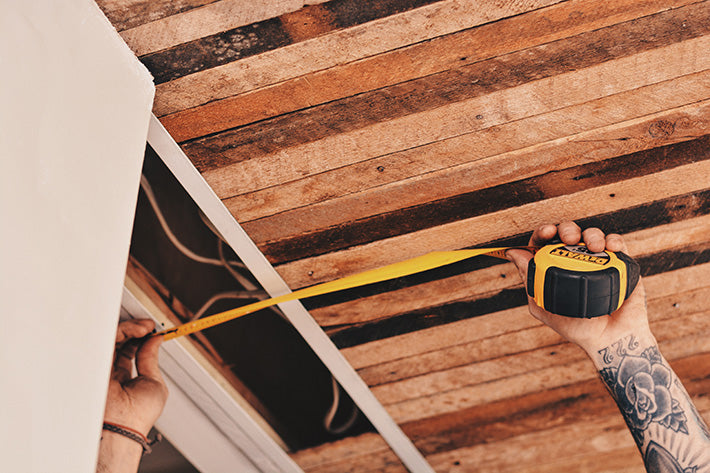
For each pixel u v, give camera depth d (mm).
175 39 1060
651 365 1038
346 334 1433
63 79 844
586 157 1189
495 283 1343
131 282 1408
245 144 1182
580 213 1267
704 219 1251
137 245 1391
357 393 1529
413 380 1508
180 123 1155
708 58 1072
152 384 1205
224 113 1146
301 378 1561
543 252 1088
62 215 742
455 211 1266
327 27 1058
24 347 646
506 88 1123
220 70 1096
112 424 1081
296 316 1407
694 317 1402
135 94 969
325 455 1654
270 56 1084
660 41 1065
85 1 943
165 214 1345
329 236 1302
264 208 1262
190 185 1230
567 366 1474
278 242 1313
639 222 1269
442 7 1036
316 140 1179
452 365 1483
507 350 1455
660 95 1116
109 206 799
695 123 1137
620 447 1620
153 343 1281
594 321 1081
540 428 1591
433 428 1597
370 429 1614
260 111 1146
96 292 724
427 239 1306
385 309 1386
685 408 1002
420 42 1074
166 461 1734
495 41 1075
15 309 655
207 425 1572
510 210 1263
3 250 673
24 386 630
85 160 808
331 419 1607
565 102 1133
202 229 1359
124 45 1001
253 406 1587
